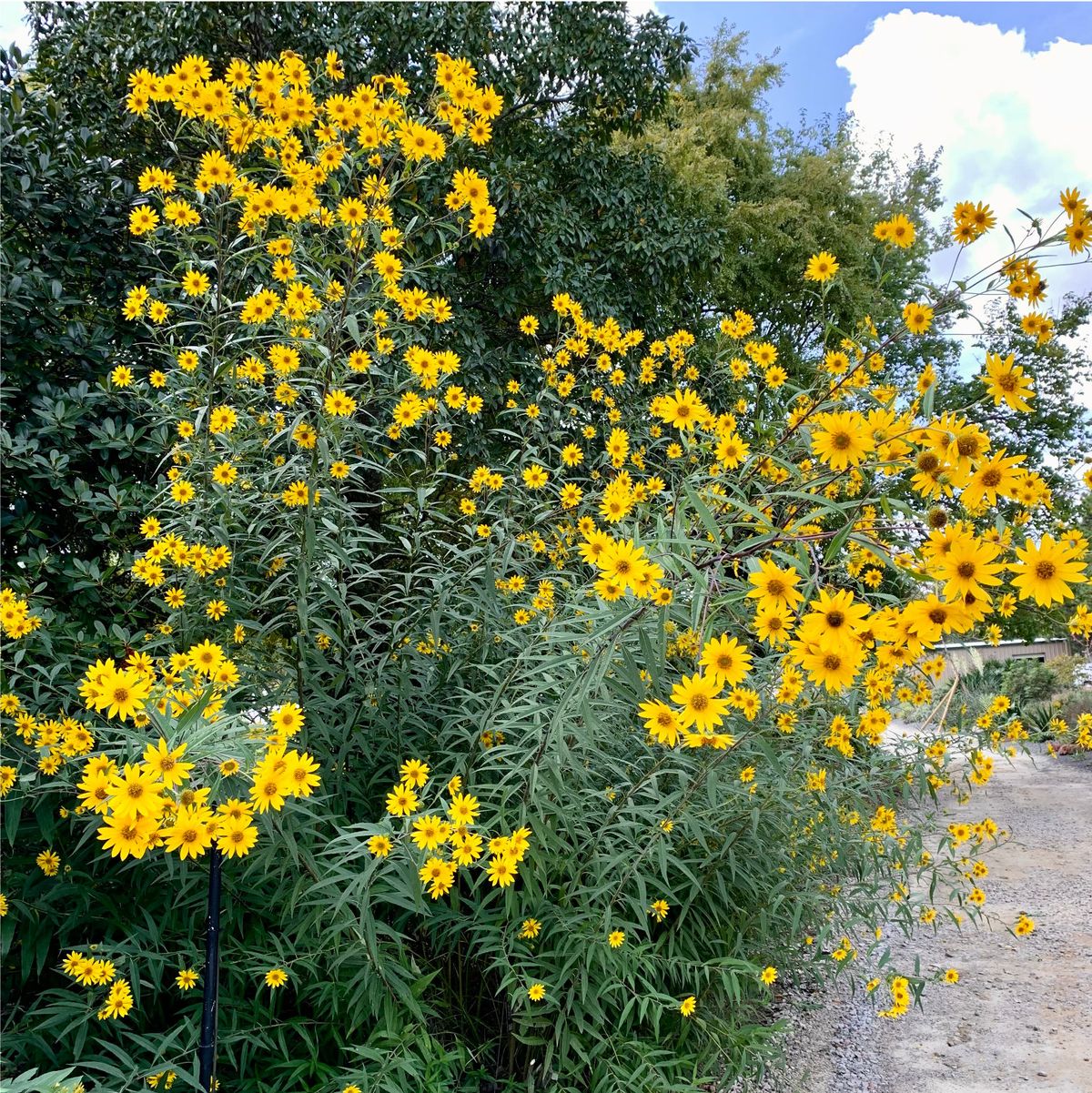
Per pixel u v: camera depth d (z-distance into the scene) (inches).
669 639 66.6
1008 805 220.1
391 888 70.7
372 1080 65.9
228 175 88.3
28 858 78.4
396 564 107.1
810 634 47.1
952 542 45.9
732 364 103.9
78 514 114.1
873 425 54.9
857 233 450.6
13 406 124.1
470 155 189.5
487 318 212.4
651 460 126.8
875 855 101.0
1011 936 134.9
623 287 236.1
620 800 82.1
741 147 459.5
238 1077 71.9
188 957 76.5
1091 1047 99.8
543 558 106.9
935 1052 100.0
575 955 73.4
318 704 83.6
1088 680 341.7
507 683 79.6
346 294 85.0
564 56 229.9
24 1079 50.6
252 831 57.9
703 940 87.2
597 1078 77.5
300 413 90.4
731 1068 83.2
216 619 88.0
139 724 68.9
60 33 203.8
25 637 82.3
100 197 145.9
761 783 86.2
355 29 207.9
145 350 137.2
